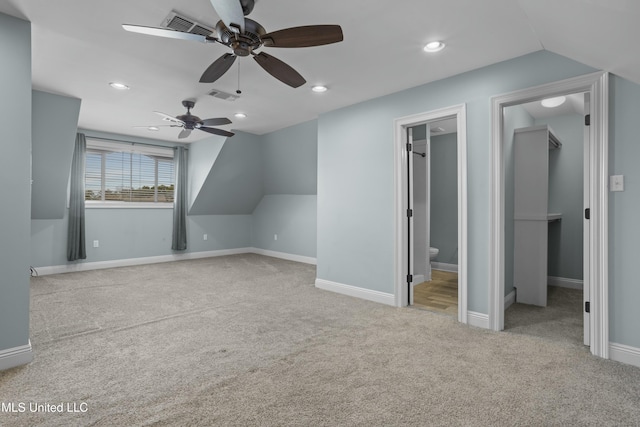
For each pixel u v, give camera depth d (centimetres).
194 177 630
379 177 358
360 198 376
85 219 531
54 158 426
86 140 528
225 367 213
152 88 344
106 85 337
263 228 722
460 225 293
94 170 549
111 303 355
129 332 272
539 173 352
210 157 589
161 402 174
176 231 628
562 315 317
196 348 242
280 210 680
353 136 384
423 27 222
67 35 238
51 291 402
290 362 220
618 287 220
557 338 259
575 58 229
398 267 343
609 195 222
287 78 239
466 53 258
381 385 191
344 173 393
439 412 166
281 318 309
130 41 246
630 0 136
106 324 291
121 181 577
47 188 454
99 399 177
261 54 205
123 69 296
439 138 555
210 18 215
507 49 251
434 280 477
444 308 341
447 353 233
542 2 177
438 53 258
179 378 199
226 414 164
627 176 216
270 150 601
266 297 381
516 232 365
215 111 429
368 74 299
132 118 463
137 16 213
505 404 173
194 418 161
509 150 350
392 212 347
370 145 366
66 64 287
